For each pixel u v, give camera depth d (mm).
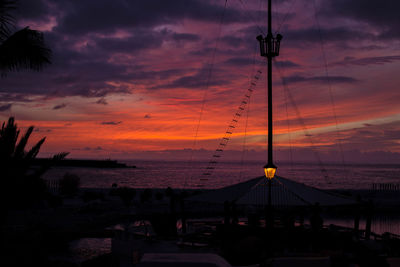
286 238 15242
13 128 7281
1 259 6938
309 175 180500
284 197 14695
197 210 37562
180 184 109750
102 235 24766
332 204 14781
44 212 30359
